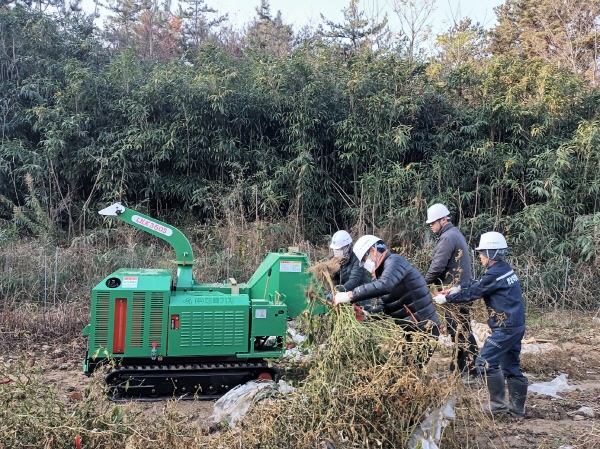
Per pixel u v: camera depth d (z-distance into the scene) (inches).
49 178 416.5
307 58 477.4
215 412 171.9
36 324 270.1
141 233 401.1
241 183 420.8
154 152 424.2
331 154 452.1
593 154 422.9
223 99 425.4
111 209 207.3
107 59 514.9
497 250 184.9
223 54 499.8
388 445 136.0
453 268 220.4
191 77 444.5
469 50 624.4
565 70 512.4
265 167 435.5
